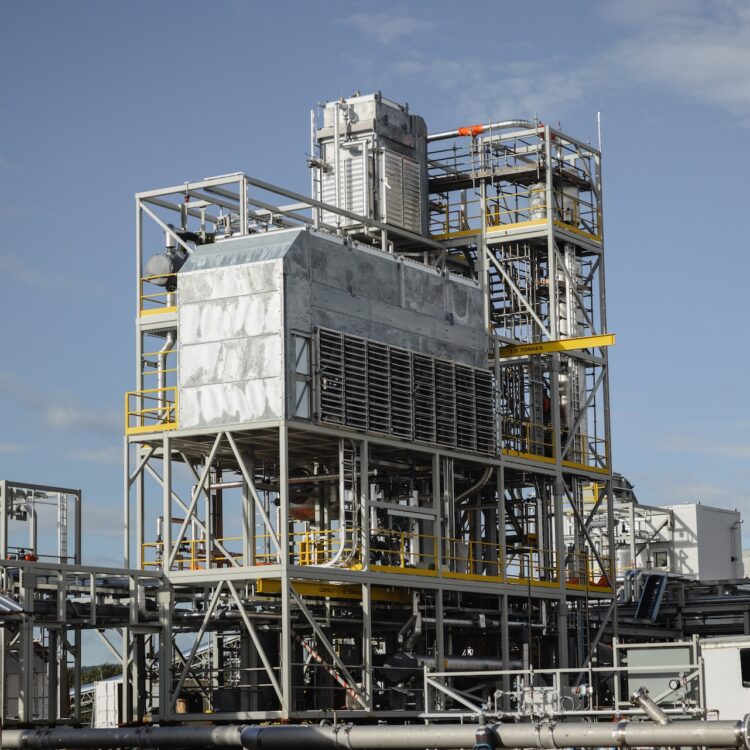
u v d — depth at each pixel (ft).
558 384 298.35
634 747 185.78
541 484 296.10
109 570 235.61
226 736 206.49
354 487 249.34
